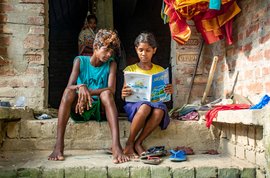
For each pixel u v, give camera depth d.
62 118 2.75
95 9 5.79
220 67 3.98
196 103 4.08
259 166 2.36
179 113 3.45
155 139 3.11
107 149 3.08
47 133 3.07
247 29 3.24
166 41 7.91
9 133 3.03
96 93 2.86
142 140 2.93
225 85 3.81
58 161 2.59
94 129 3.09
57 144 2.71
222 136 3.12
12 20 3.85
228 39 3.44
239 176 2.40
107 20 5.79
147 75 2.93
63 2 7.43
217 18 3.44
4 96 3.82
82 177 2.36
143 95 2.95
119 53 4.64
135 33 8.27
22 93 3.85
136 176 2.38
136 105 2.88
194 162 2.58
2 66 3.82
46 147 3.07
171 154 2.88
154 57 7.89
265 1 2.85
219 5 3.02
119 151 2.59
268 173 2.10
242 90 3.36
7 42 3.84
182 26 3.53
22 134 3.04
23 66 3.86
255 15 3.05
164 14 3.74
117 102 7.40
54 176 2.34
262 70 2.91
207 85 3.86
